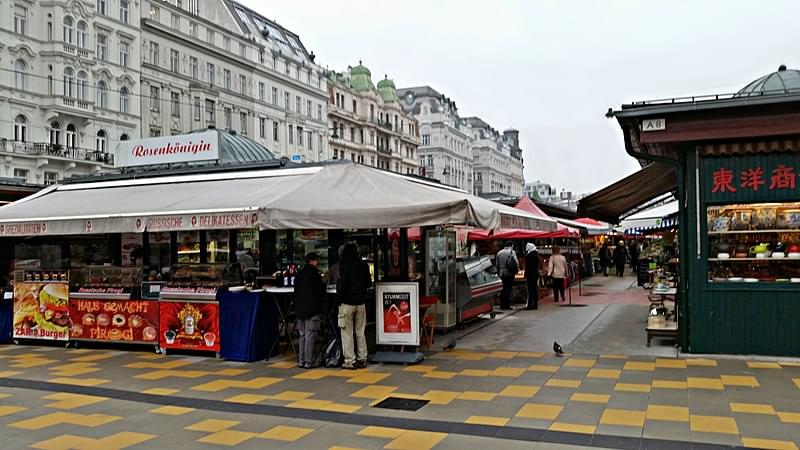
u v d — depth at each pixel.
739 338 9.49
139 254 14.31
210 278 10.73
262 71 56.44
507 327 13.40
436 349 10.91
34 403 7.68
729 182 9.52
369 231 12.73
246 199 10.20
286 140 59.88
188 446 6.01
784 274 9.44
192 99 48.59
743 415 6.59
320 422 6.71
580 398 7.44
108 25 41.62
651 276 16.05
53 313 11.89
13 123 36.38
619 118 9.57
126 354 10.97
